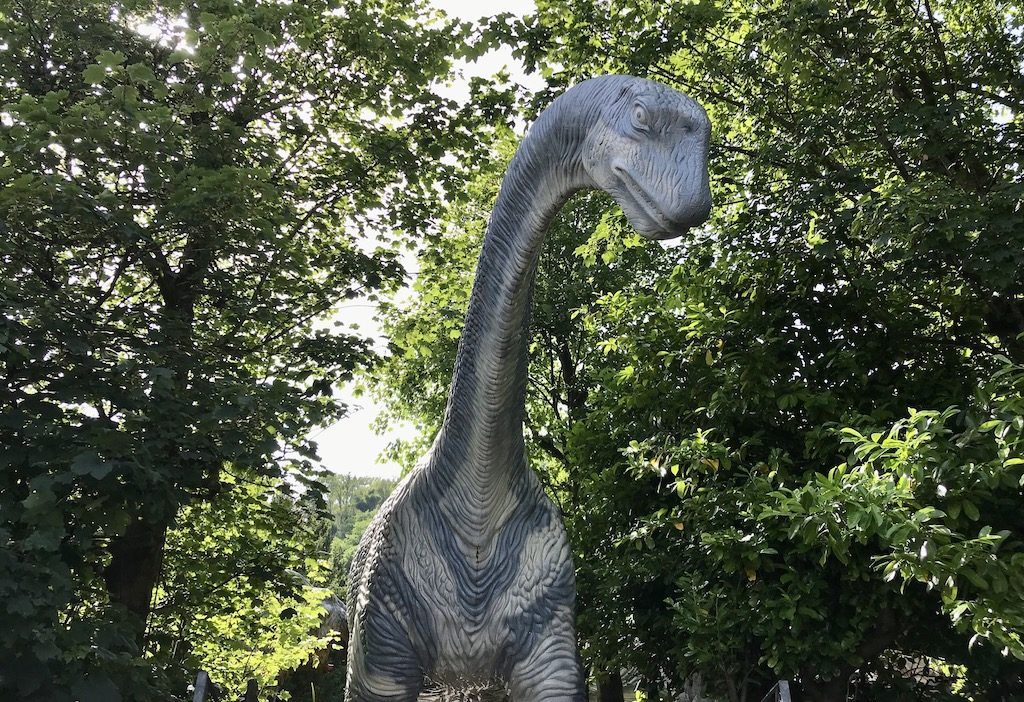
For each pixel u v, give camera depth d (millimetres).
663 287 6684
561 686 2924
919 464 3852
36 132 5848
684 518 5633
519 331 2812
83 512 5660
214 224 6832
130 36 7445
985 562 3650
